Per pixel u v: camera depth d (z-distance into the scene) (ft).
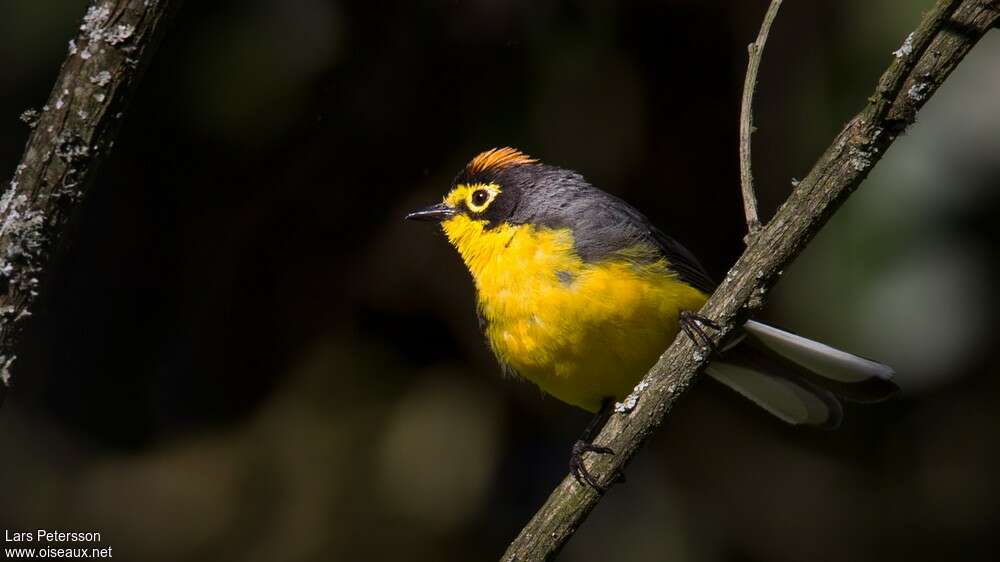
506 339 26.04
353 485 37.88
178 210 39.37
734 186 37.35
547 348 25.26
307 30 36.37
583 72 35.04
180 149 38.27
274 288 39.09
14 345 16.85
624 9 35.63
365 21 36.58
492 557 37.81
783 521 39.91
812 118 33.71
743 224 37.99
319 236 38.58
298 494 37.93
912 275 31.73
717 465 40.47
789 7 33.91
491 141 35.58
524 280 25.13
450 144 36.96
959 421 38.91
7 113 35.99
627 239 24.81
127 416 40.27
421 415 38.32
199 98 36.14
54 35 34.27
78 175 17.04
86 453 39.55
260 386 39.65
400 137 37.40
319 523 37.52
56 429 39.58
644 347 24.75
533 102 35.22
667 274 24.76
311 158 37.93
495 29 35.32
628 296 24.23
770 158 35.81
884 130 18.15
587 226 25.05
